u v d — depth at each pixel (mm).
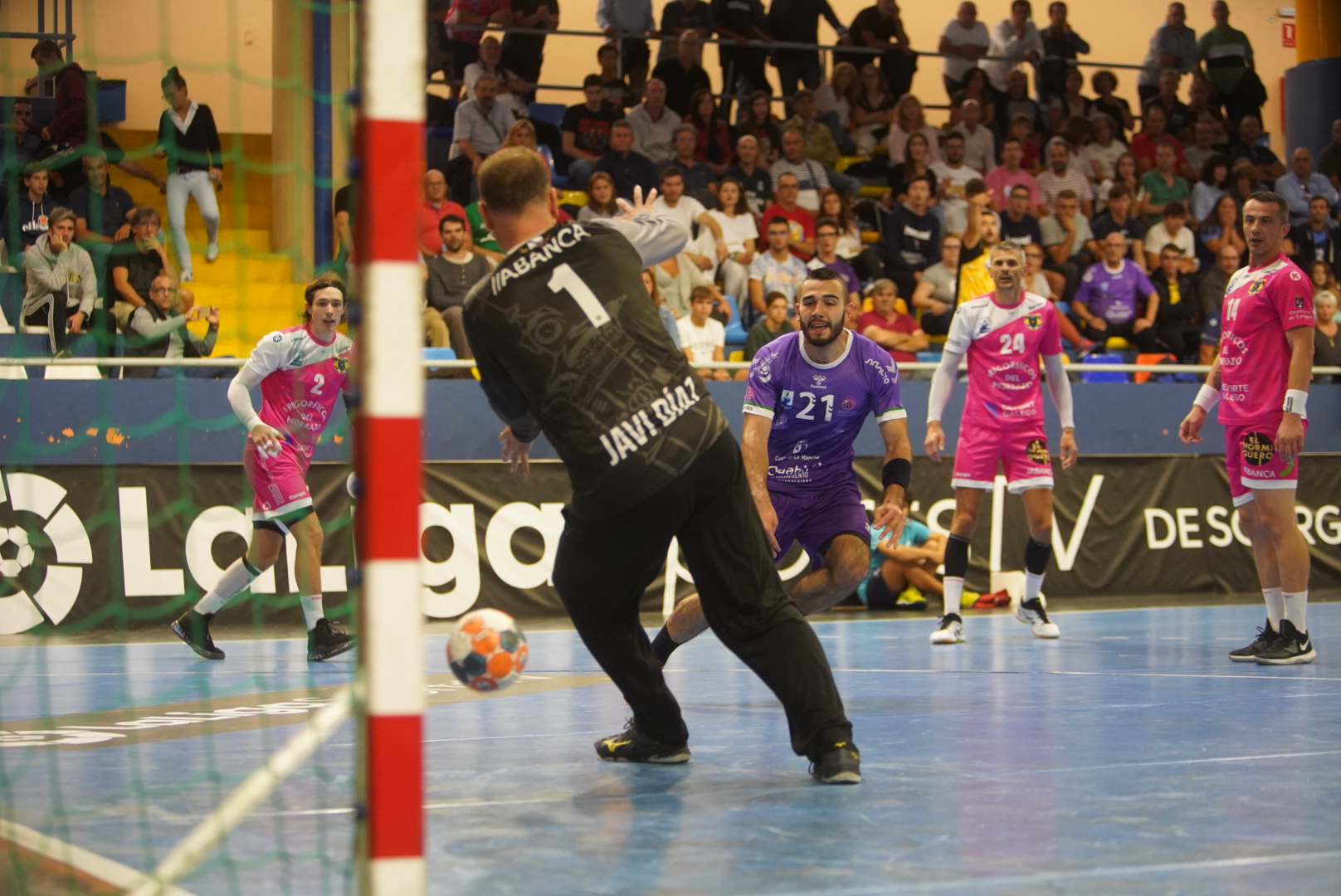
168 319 10672
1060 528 11742
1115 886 2646
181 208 12344
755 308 12734
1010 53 17516
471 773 3949
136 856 2977
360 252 2246
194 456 9984
